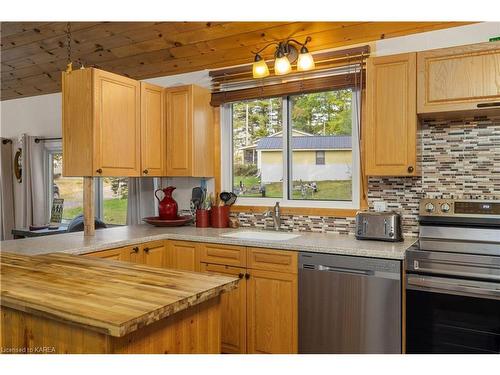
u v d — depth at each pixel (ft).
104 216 15.56
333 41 10.24
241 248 9.37
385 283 7.71
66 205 16.72
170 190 12.40
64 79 10.12
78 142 9.93
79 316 4.13
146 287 5.10
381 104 8.82
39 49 13.28
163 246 10.43
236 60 11.82
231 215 12.03
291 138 11.36
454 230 8.26
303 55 9.63
